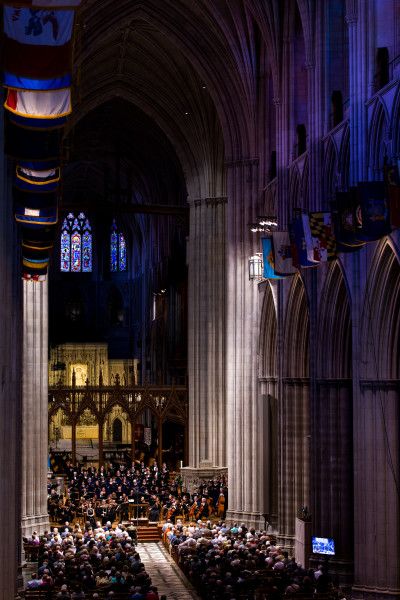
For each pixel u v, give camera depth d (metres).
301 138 44.41
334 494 37.41
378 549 32.47
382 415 32.72
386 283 32.09
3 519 23.55
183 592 34.97
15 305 33.19
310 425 39.00
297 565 32.41
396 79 30.61
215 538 40.22
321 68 39.12
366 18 33.50
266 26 45.12
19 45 18.86
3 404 23.06
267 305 48.84
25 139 23.00
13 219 31.50
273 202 48.62
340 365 37.59
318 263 32.94
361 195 27.33
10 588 25.12
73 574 30.94
